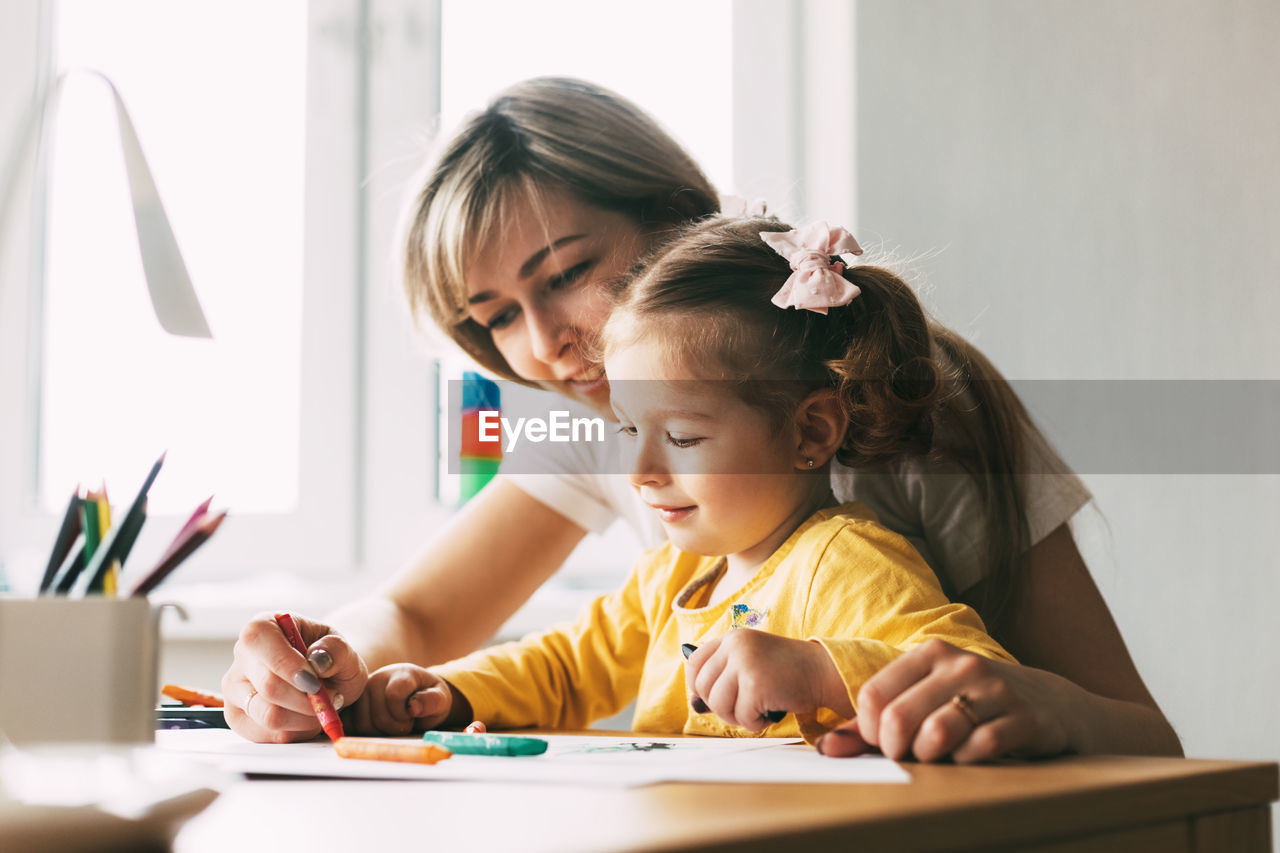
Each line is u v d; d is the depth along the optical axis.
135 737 0.44
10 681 0.43
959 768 0.46
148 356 1.64
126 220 1.65
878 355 0.86
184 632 1.41
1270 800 0.47
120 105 0.52
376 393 1.61
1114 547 1.42
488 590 1.15
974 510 0.93
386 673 0.77
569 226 1.12
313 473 1.61
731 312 0.85
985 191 1.49
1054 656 0.91
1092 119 1.48
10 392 1.62
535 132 1.13
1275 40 1.45
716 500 0.82
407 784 0.45
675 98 1.66
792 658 0.56
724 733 0.78
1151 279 1.45
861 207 1.52
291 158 1.64
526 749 0.55
